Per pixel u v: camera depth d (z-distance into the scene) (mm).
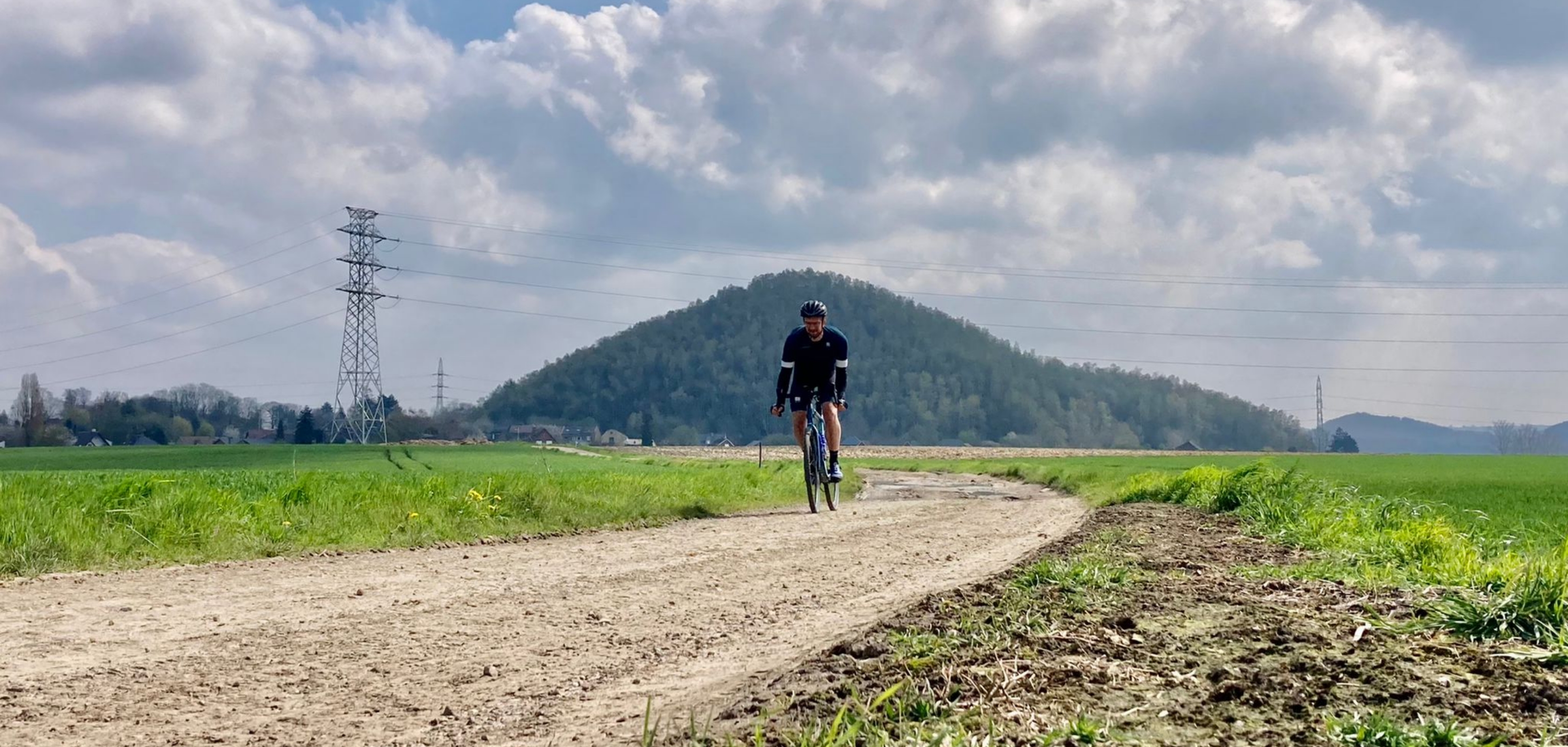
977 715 2877
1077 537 8547
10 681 4258
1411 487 20453
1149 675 3334
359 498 11117
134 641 5078
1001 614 4535
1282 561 6816
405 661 4629
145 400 158750
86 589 6828
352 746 3354
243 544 8953
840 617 5637
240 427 170375
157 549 8484
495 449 80125
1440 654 3480
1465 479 26016
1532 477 27812
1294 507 10312
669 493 14023
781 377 14070
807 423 13977
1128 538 8406
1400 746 2568
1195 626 4145
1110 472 25734
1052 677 3270
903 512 13977
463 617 5727
